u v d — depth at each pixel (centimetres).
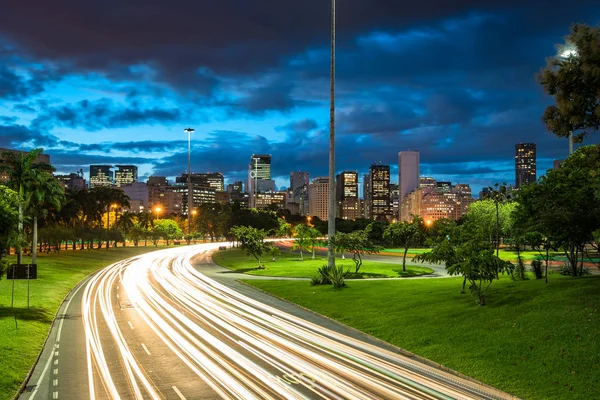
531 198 3888
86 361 2447
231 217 15275
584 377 1873
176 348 2700
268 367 2319
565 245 4006
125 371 2272
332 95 5059
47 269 6719
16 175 6412
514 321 2620
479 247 3197
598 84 2250
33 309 3784
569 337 2230
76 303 4384
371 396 1903
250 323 3416
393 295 3994
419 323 2998
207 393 1958
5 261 3788
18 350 2542
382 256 9456
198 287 5528
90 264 8381
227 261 9331
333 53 5038
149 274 7150
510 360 2169
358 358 2470
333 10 4988
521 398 1839
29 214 6638
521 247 10219
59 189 7019
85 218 13112
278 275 6456
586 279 3288
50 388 2038
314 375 2186
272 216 16562
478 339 2498
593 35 2227
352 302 3903
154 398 1909
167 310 3975
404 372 2223
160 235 16075
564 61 2342
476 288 3150
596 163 2923
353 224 17475
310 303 4134
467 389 1973
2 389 1970
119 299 4625
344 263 7575
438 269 6481
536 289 3231
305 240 8812
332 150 5075
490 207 10794
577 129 2430
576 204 3400
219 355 2545
